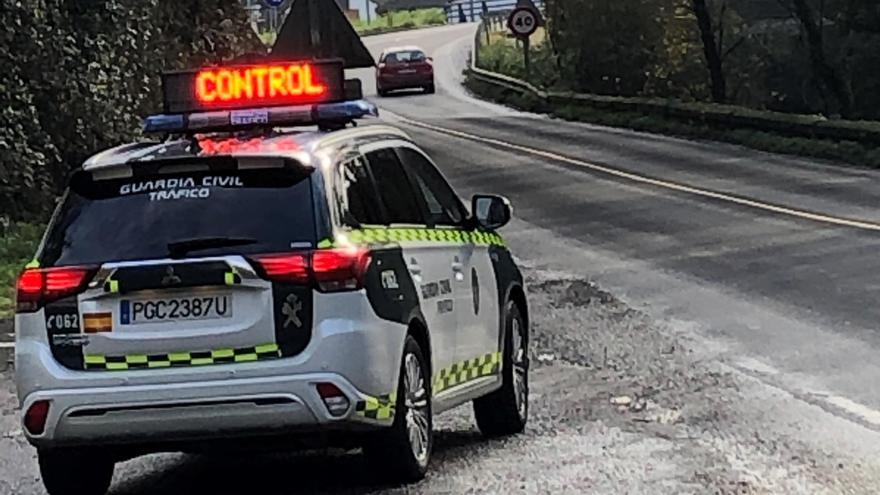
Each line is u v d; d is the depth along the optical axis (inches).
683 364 469.1
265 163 307.4
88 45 925.2
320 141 319.3
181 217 305.3
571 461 343.6
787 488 307.4
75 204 313.0
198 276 298.2
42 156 872.3
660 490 309.3
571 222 876.6
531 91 1827.0
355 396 297.9
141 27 979.9
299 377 295.6
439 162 1258.6
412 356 320.8
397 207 338.3
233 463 370.6
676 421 385.7
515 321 399.5
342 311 298.0
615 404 414.9
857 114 1705.2
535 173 1147.3
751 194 951.0
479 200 385.4
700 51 1878.7
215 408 296.8
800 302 570.9
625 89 1919.3
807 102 1822.1
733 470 325.7
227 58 1123.3
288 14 655.1
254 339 297.0
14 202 866.8
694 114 1424.7
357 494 316.2
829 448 345.4
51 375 301.3
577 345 514.6
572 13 1921.8
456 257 358.3
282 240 301.3
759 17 1838.1
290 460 370.3
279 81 342.3
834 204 880.3
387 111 1861.5
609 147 1332.4
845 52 1705.2
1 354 572.7
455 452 362.3
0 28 861.2
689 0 1780.3
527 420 401.1
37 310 304.0
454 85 2225.6
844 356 465.7
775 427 371.2
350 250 302.5
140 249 302.7
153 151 317.4
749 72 1851.6
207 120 340.5
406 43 3038.9
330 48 654.5
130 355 299.3
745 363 464.1
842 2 1716.3
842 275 626.8
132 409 298.7
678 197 957.2
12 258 781.3
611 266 705.0
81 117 910.4
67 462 319.6
